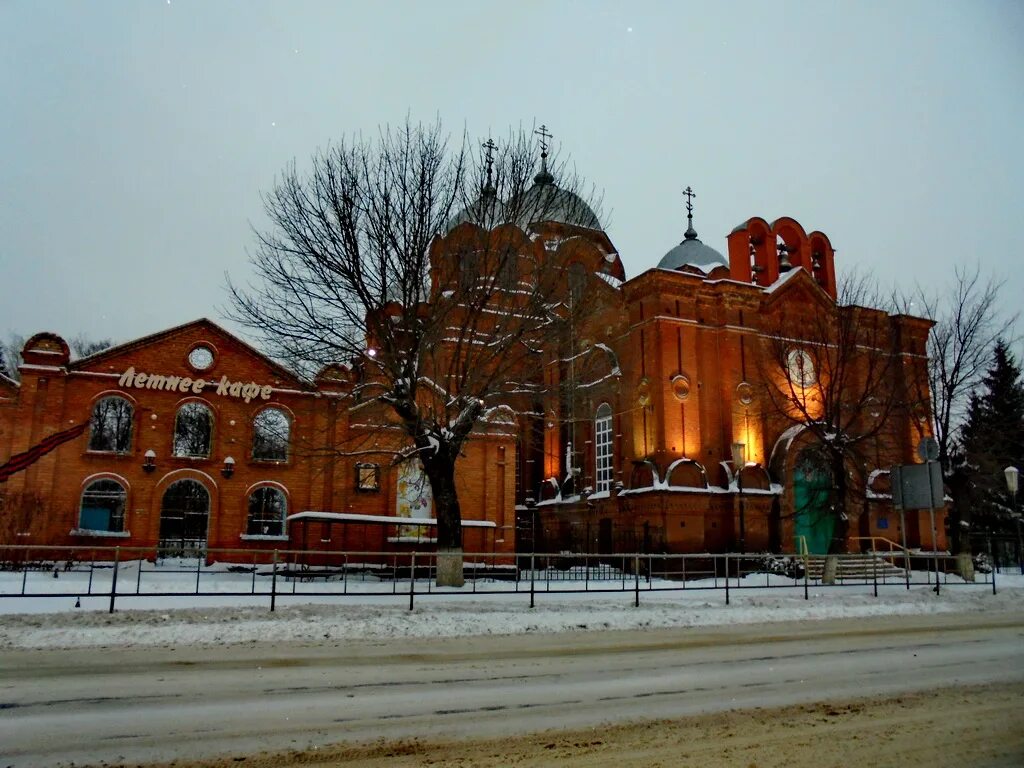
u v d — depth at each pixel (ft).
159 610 53.93
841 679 38.42
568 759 24.72
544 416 120.57
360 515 97.66
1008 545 160.45
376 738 26.86
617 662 42.39
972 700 33.91
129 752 24.99
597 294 98.58
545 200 87.20
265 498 111.96
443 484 77.30
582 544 133.08
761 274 138.31
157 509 101.60
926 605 75.20
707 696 34.06
